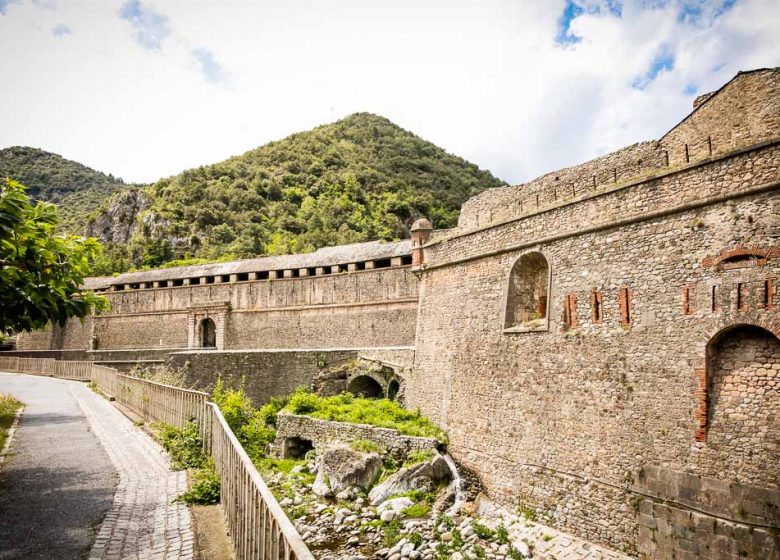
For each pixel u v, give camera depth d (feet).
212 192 300.61
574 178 71.61
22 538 29.94
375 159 381.60
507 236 70.33
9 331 36.99
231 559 27.86
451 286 81.82
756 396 42.80
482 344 72.18
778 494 39.83
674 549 44.91
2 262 31.42
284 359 105.19
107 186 481.46
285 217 284.20
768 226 42.78
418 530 55.88
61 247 34.19
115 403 87.71
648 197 52.11
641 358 50.67
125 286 173.06
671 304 48.91
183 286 157.28
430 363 84.33
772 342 42.65
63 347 183.11
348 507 61.98
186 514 34.63
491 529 56.24
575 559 49.60
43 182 465.88
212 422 45.60
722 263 45.44
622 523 49.37
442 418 78.33
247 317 144.15
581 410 55.67
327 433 79.92
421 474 65.51
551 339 60.80
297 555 15.96
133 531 31.48
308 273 138.00
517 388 64.59
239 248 243.81
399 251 120.67
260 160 370.94
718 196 46.06
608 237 55.88
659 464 47.50
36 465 46.24
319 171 349.41
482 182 386.11
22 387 111.65
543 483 58.18
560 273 61.05
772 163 42.98
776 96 51.13
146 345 161.17
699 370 45.88
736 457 42.73
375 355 98.78
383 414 83.41
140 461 48.26
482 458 67.92
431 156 419.95
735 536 41.34
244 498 27.35
